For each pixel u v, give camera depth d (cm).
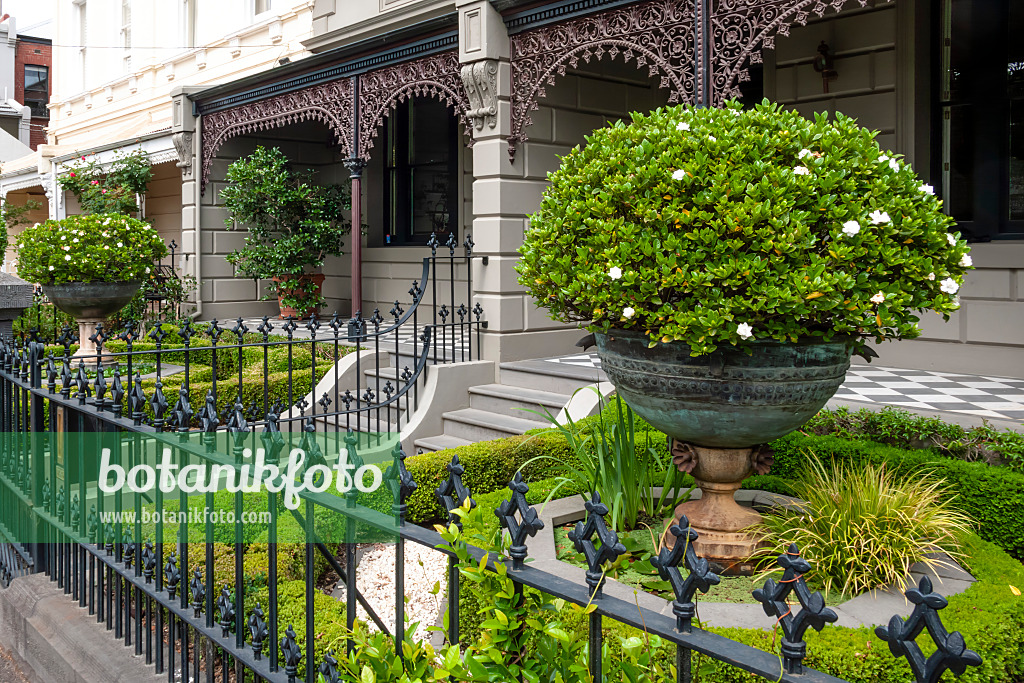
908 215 360
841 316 356
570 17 768
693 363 371
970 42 811
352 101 1066
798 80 924
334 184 1462
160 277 1295
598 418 595
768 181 352
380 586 461
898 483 463
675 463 420
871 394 679
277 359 930
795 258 347
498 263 813
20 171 2022
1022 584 369
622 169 384
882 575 371
